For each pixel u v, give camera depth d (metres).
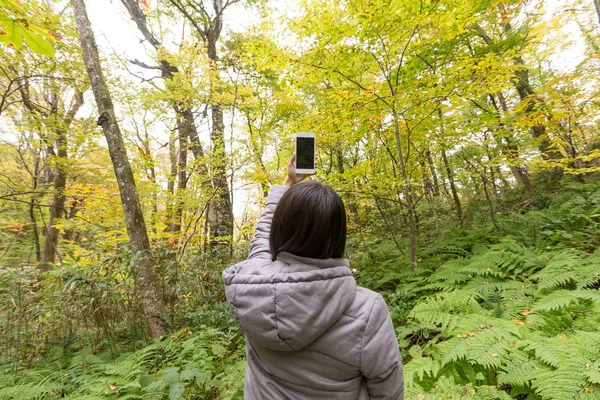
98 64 3.96
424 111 4.15
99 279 3.40
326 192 0.75
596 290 2.31
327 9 3.50
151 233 5.94
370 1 3.14
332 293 0.67
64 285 3.27
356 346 0.66
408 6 3.22
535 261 3.26
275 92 7.03
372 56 4.07
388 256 5.46
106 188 6.14
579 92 5.05
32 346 3.53
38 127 5.54
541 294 2.71
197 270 4.40
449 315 2.45
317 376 0.69
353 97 3.72
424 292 3.60
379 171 4.90
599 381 1.41
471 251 4.40
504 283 3.08
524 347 1.91
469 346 1.93
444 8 3.43
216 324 3.48
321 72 4.01
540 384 1.57
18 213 8.99
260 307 0.67
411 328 2.53
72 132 5.75
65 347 3.48
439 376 1.94
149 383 2.19
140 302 3.78
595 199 4.28
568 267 2.82
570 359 1.61
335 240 0.72
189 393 2.29
